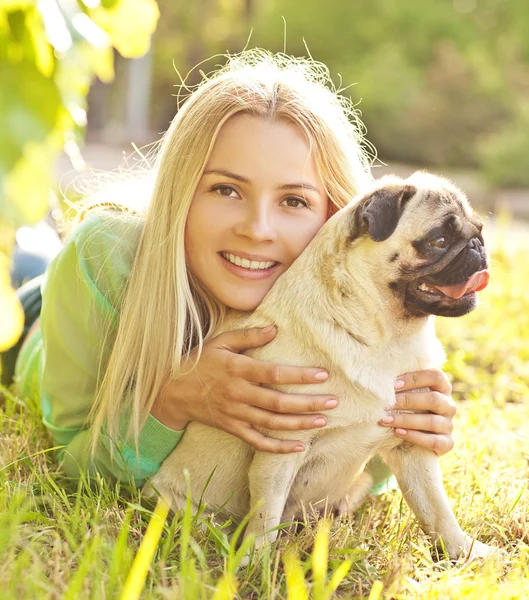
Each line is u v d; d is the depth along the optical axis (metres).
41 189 1.63
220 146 2.86
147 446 2.96
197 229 2.90
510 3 24.19
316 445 2.81
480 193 18.44
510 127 20.86
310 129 2.93
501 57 23.75
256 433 2.71
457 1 25.17
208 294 3.03
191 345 3.01
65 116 1.72
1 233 1.78
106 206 3.31
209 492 2.99
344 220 2.73
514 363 5.01
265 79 3.00
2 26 1.71
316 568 2.22
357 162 3.18
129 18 2.06
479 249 2.64
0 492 2.69
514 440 3.77
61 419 3.15
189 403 2.85
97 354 3.09
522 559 2.66
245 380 2.72
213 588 2.21
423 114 22.41
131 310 2.95
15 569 2.18
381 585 2.22
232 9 27.61
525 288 6.43
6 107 1.62
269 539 2.64
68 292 3.09
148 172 3.60
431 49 24.08
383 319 2.69
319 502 2.95
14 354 4.12
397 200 2.63
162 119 27.42
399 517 2.90
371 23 24.64
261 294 2.90
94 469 3.02
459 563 2.70
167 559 2.51
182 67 27.33
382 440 2.84
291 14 25.20
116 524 2.66
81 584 2.13
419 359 2.81
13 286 4.48
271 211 2.87
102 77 1.89
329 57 24.94
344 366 2.65
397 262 2.64
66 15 1.74
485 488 3.21
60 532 2.60
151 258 2.95
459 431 3.82
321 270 2.74
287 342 2.73
